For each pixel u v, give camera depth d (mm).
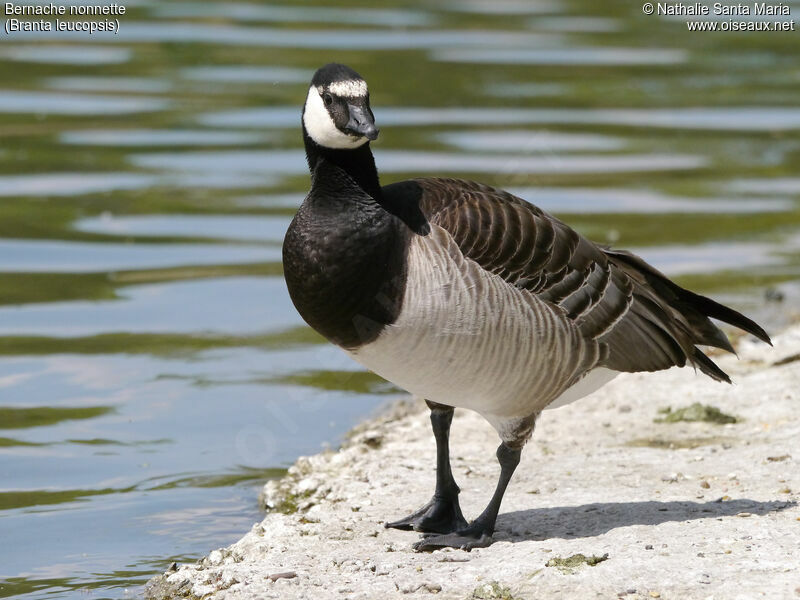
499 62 33031
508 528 10031
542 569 8773
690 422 13023
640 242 20594
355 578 9062
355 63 32000
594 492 10781
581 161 25281
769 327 16844
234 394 14859
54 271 18953
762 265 19625
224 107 28547
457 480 11484
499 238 9430
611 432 12906
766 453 11539
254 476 12578
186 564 10055
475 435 13094
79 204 22078
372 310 9219
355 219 9289
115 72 31297
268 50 33438
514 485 11227
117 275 18875
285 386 15164
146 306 17625
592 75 32312
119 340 16406
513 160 24609
